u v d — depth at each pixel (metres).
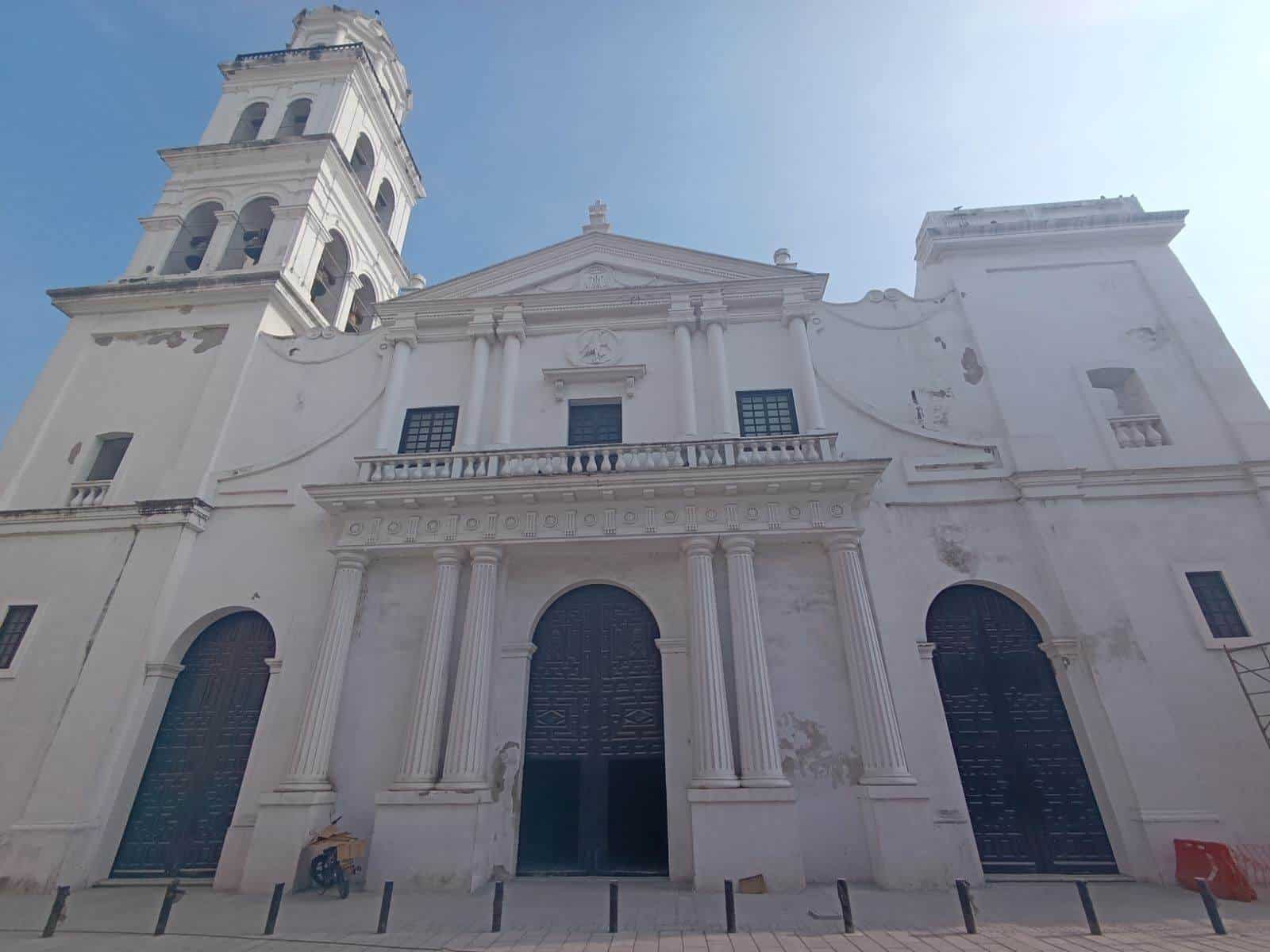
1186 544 12.87
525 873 11.62
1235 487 13.21
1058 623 12.46
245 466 15.50
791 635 12.52
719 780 10.88
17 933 8.56
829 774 11.46
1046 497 13.37
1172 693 11.76
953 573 13.02
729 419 14.82
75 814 11.81
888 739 11.19
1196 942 7.20
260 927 8.68
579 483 12.96
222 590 14.05
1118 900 9.46
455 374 16.36
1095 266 16.31
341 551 13.35
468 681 11.97
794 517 12.93
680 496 13.17
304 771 11.61
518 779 12.04
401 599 13.45
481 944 7.73
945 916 8.68
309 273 19.48
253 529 14.67
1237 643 12.00
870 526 13.51
